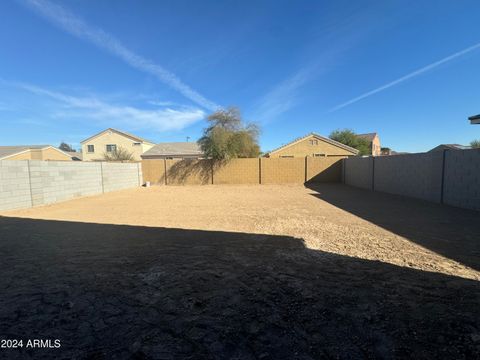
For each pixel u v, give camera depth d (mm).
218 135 20578
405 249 4895
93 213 9117
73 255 4738
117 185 17641
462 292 3258
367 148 44094
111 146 46438
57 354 2297
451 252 4711
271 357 2227
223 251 4840
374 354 2236
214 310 2943
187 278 3742
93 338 2506
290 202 11164
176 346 2381
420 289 3342
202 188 18312
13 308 3047
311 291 3320
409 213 8406
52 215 8820
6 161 9891
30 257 4668
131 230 6523
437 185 10516
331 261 4305
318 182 20906
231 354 2271
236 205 10461
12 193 10109
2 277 3871
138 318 2818
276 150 32344
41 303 3145
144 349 2348
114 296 3285
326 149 32156
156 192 16156
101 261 4434
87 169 14688
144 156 40750
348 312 2855
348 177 19656
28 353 2309
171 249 4992
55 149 42500
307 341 2416
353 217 7871
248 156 22500
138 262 4359
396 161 13477
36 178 11211
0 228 6887
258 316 2816
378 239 5559
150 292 3367
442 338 2424
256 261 4324
